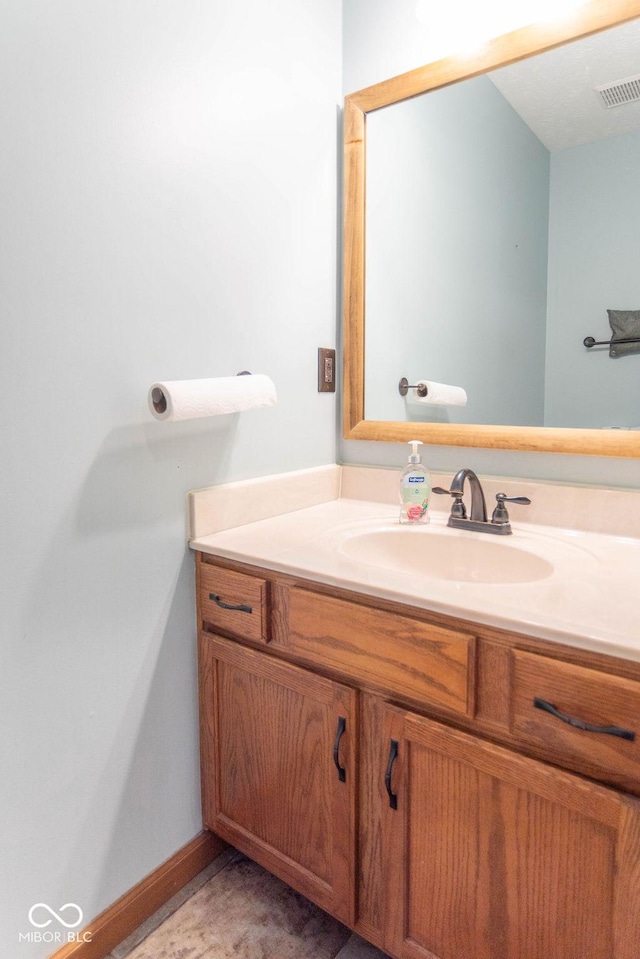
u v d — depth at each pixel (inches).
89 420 40.9
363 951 45.4
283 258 55.5
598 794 29.6
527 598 34.6
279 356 56.1
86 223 39.6
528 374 51.1
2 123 34.7
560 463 50.8
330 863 43.1
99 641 43.1
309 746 43.3
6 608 37.2
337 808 41.8
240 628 46.4
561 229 48.5
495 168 51.0
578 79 46.8
